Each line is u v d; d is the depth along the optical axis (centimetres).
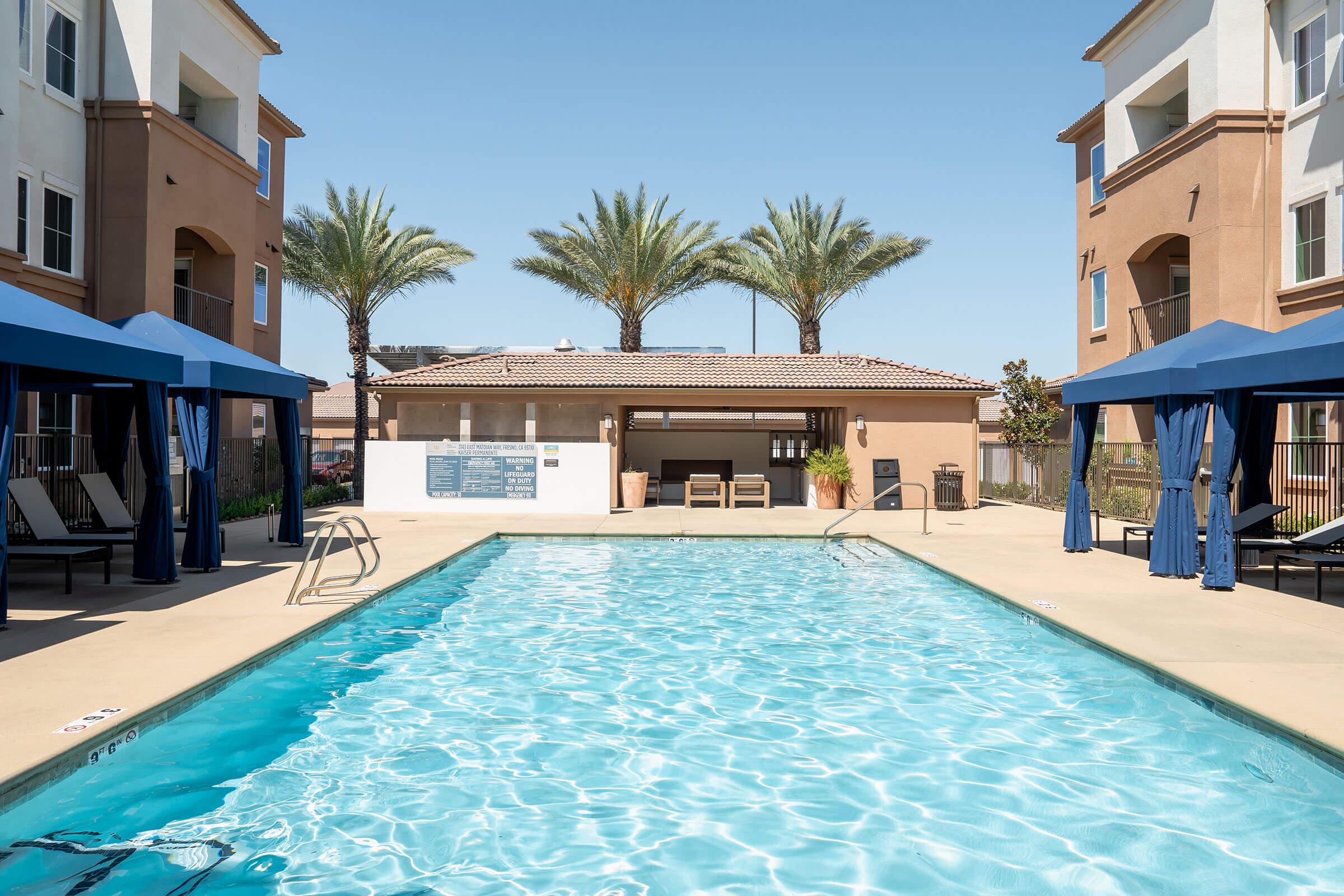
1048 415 2686
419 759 568
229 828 467
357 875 420
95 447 1390
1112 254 2355
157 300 1795
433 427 2606
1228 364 1001
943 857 439
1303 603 977
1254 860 433
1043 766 554
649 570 1359
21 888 399
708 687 727
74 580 1096
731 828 472
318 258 2908
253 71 2269
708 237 3069
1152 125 2286
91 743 513
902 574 1315
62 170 1688
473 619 987
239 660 697
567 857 440
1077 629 843
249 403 2422
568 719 648
